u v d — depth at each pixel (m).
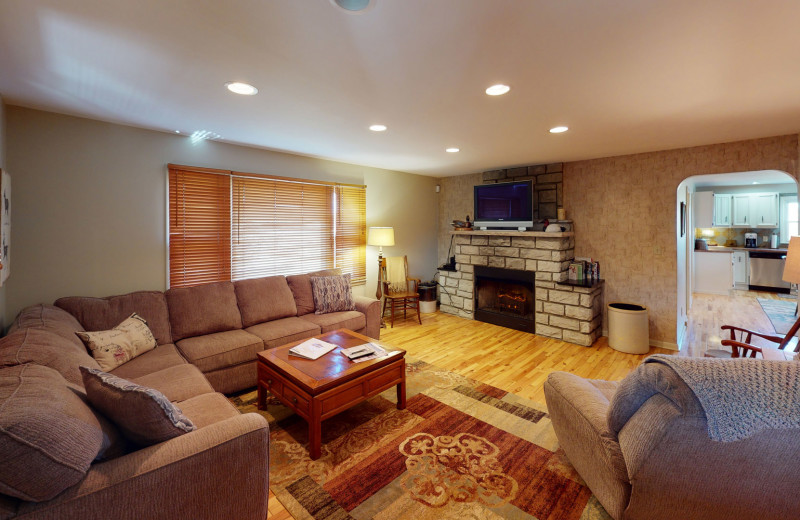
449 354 3.90
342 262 4.76
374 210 5.19
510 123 2.85
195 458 1.27
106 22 1.45
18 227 2.59
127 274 3.07
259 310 3.47
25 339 1.67
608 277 4.39
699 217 7.66
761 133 3.17
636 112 2.57
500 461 2.09
